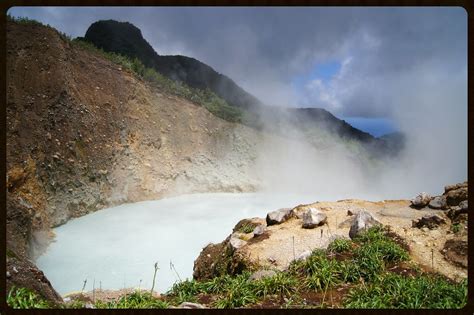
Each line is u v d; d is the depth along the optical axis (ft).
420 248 31.81
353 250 31.94
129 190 83.10
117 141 85.40
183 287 29.48
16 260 26.91
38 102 69.31
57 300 26.22
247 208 81.05
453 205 41.34
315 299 25.30
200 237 59.36
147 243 55.31
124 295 27.55
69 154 71.15
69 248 52.26
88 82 87.10
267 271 30.48
